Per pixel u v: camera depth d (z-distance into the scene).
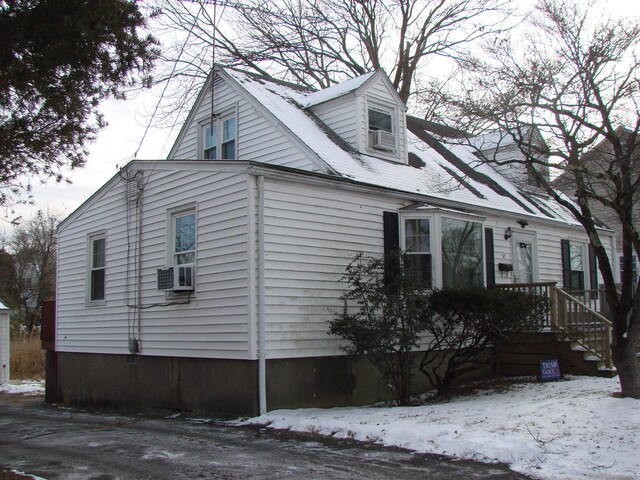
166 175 12.68
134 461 7.73
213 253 11.36
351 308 11.98
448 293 11.70
